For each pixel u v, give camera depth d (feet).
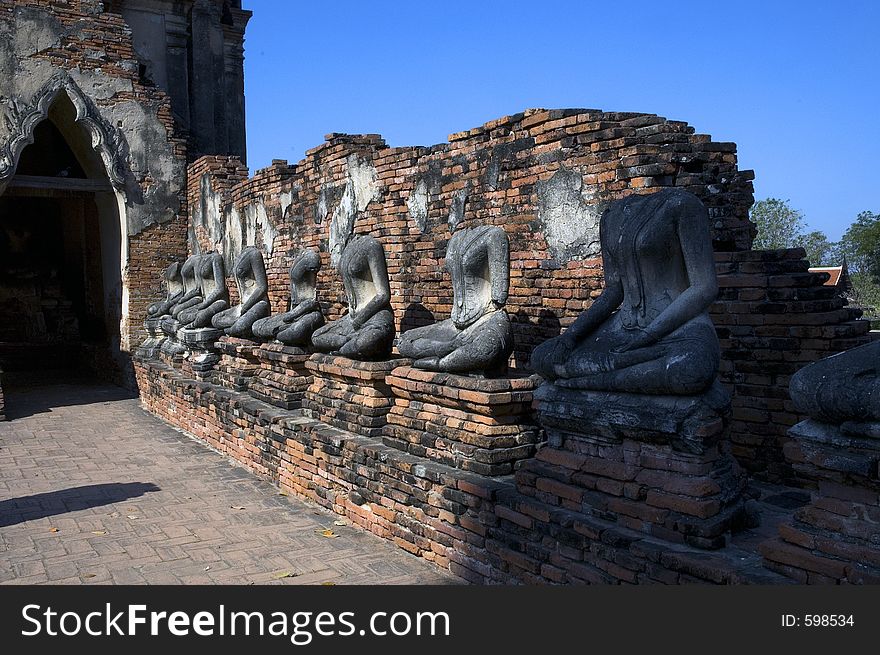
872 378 12.58
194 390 39.42
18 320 68.03
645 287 17.85
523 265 28.60
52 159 65.05
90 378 62.03
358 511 25.26
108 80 53.42
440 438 22.77
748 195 23.88
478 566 20.29
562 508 18.38
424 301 34.37
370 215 37.27
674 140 24.04
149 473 32.65
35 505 27.91
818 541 13.61
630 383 16.94
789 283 20.92
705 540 15.65
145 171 55.36
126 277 55.21
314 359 29.55
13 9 49.34
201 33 72.90
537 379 22.03
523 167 28.35
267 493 29.63
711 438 16.12
